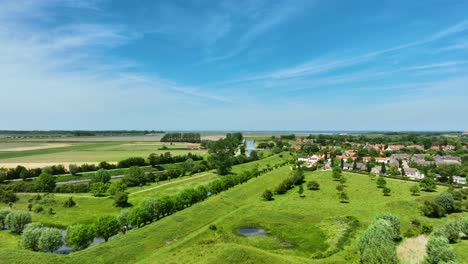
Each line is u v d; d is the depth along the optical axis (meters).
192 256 49.28
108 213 87.56
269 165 170.75
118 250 56.00
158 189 115.62
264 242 60.75
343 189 105.88
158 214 77.06
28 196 103.00
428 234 58.94
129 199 100.00
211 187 106.44
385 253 42.62
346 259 49.72
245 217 76.56
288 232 66.56
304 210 81.75
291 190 110.62
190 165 155.50
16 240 65.69
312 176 135.88
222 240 58.66
